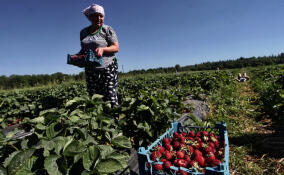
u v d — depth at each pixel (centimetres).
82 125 188
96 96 258
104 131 205
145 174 149
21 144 147
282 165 233
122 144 181
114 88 320
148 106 284
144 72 4159
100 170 131
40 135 153
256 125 384
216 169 128
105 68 305
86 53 275
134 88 1097
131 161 214
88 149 138
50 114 170
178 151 183
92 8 285
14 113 520
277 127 352
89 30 323
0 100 571
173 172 146
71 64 295
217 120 409
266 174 224
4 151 148
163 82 1298
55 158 129
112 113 292
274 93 538
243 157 261
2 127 486
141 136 276
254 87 999
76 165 139
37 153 142
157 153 171
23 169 124
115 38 312
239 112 485
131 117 286
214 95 716
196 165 161
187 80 1188
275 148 271
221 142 209
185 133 233
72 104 245
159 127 290
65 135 161
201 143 199
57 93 863
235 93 812
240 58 10656
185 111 435
